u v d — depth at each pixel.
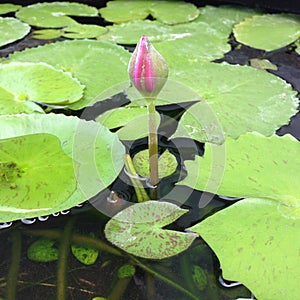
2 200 1.02
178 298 0.96
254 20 1.55
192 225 1.02
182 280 0.97
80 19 1.63
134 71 0.94
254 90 1.24
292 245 0.97
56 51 1.37
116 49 1.37
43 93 1.23
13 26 1.51
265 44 1.42
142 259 0.99
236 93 1.24
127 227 1.01
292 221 0.99
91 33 1.47
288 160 1.07
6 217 1.00
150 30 1.49
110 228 1.02
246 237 0.98
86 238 1.01
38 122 1.12
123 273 0.98
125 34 1.47
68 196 1.03
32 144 1.09
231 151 1.09
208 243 0.98
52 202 1.03
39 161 1.08
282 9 1.61
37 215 1.01
